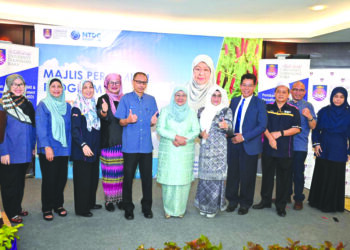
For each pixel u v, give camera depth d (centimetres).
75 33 523
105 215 346
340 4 436
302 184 386
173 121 326
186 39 548
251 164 350
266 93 545
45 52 517
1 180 310
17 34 546
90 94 326
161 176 330
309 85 522
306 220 351
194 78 552
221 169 334
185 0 437
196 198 357
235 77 562
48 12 518
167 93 550
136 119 307
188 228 315
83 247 268
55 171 324
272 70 539
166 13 505
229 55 558
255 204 399
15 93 309
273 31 569
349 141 379
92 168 340
